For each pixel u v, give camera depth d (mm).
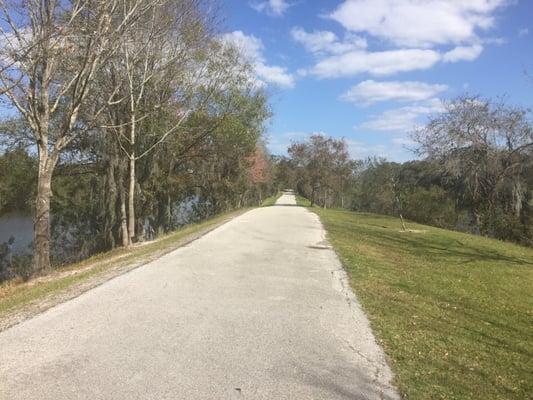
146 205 27625
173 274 10305
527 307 11094
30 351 5816
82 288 9039
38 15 12938
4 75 12930
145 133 24484
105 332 6539
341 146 58781
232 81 27156
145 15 18859
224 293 8883
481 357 6613
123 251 16531
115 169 25438
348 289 9695
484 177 34250
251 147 37125
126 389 4879
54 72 14656
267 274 10727
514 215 31750
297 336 6676
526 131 32688
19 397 4660
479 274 14758
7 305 8250
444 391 5180
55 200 30000
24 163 26922
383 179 48406
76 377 5121
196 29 22125
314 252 14211
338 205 71250
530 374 6242
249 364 5633
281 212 32219
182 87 24609
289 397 4852
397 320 7781
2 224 38281
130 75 19125
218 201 40188
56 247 31078
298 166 68750
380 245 17906
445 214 36375
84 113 20656
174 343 6203
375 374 5500
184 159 31703
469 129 33875
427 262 15594
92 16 14805
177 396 4770
